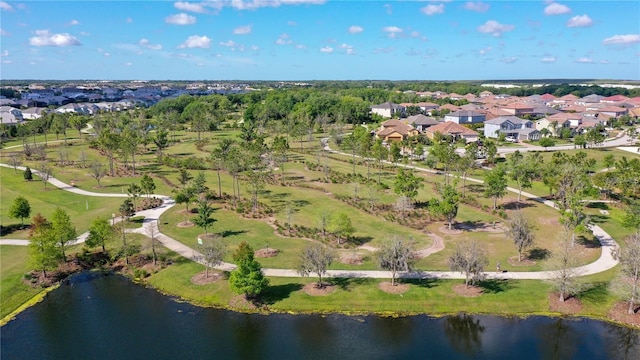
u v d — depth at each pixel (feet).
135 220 256.11
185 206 280.72
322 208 271.69
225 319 163.12
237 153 343.05
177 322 161.99
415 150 413.80
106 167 389.39
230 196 302.25
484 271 189.26
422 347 146.30
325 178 343.67
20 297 179.73
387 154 371.35
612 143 478.59
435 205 236.02
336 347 146.92
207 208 240.12
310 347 147.02
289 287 180.14
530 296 169.78
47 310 171.94
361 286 178.70
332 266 196.13
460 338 150.30
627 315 158.51
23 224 252.62
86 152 457.27
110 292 184.85
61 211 204.95
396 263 175.83
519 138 511.40
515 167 295.48
